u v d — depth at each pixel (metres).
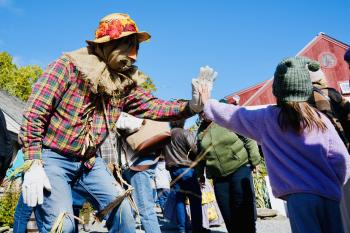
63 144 2.32
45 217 2.23
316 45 26.86
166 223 6.55
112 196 2.40
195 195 4.57
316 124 2.23
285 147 2.25
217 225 5.86
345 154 2.24
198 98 2.50
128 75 2.56
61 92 2.29
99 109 2.45
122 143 4.05
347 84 26.09
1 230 6.77
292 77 2.28
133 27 2.46
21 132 2.21
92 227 6.55
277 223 6.40
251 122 2.42
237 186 3.88
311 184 2.12
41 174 2.16
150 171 4.04
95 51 2.46
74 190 2.48
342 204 2.65
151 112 2.65
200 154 4.11
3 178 3.16
